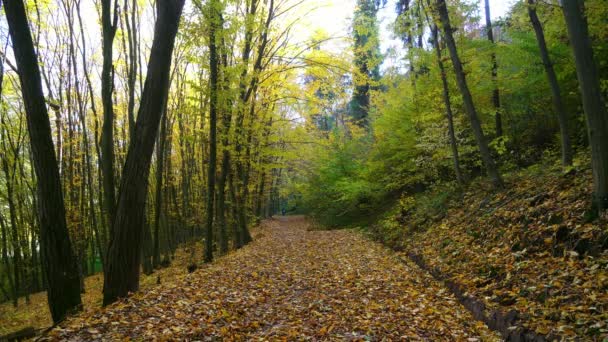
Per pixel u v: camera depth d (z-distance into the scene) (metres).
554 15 11.10
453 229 10.80
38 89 6.91
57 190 7.14
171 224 27.59
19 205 21.56
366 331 5.62
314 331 5.72
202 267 11.67
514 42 13.12
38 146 6.95
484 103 14.86
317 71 16.22
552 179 9.05
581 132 11.54
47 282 7.10
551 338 4.29
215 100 13.03
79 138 20.55
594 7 9.25
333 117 37.28
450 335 5.32
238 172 19.05
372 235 16.97
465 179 14.07
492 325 5.39
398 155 16.97
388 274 9.20
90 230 24.23
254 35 14.52
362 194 20.23
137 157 7.43
